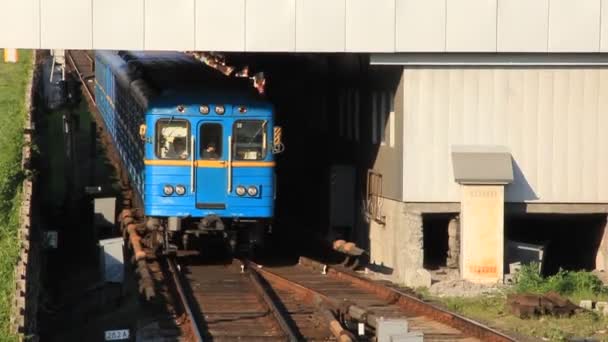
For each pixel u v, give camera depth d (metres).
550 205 39.78
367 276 39.75
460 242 39.03
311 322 30.88
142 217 44.12
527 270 37.09
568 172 39.78
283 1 38.44
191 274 39.25
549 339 28.75
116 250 38.53
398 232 39.78
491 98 39.50
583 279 36.06
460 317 29.62
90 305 37.25
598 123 39.78
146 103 41.16
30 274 31.55
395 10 38.75
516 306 31.98
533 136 39.62
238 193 40.84
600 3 39.12
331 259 44.53
